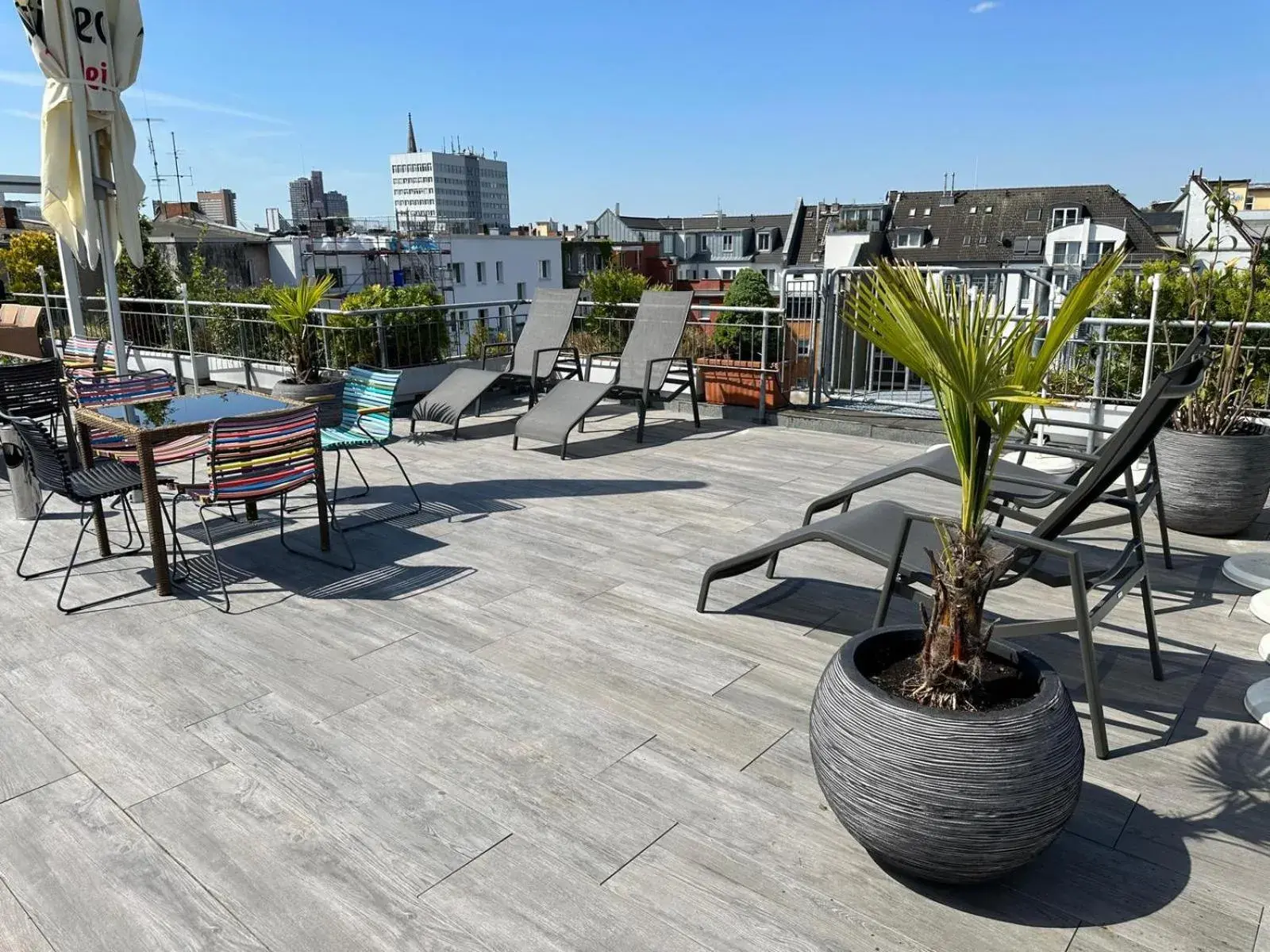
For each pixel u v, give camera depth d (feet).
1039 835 6.17
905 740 6.21
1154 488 11.00
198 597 12.77
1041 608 12.25
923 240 148.46
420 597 12.76
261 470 13.10
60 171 17.01
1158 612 11.96
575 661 10.71
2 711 9.61
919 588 12.71
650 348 24.34
